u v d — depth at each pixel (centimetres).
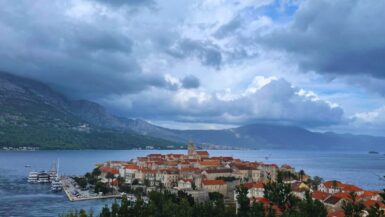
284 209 18662
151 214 17400
